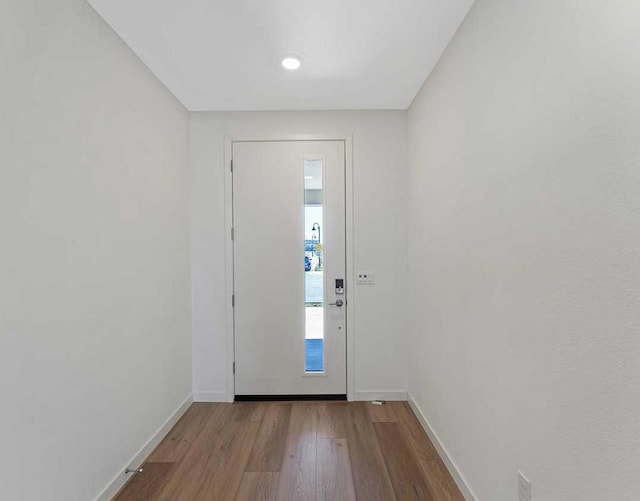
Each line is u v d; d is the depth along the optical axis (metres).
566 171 1.04
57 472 1.42
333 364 2.99
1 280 1.18
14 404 1.23
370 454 2.19
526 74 1.24
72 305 1.52
